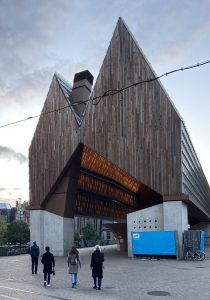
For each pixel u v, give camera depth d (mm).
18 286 15562
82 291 14109
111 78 35875
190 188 39531
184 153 34844
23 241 99312
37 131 39656
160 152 32812
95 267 14625
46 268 15539
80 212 44688
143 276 18828
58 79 39656
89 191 46000
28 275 19984
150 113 33812
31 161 39406
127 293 13602
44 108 39594
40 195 38125
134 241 31375
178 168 31953
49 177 37750
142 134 33812
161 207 32406
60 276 19297
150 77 34188
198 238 29516
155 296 12930
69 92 42219
